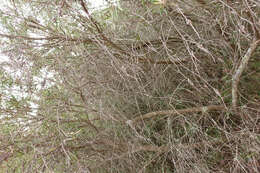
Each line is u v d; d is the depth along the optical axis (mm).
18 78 1517
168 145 1596
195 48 1580
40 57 1503
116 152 1799
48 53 1546
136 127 1804
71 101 1745
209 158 1592
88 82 1602
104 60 1604
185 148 1521
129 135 1782
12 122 1662
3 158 1548
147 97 1677
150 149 1628
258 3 1146
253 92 1603
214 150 1542
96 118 1824
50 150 1536
